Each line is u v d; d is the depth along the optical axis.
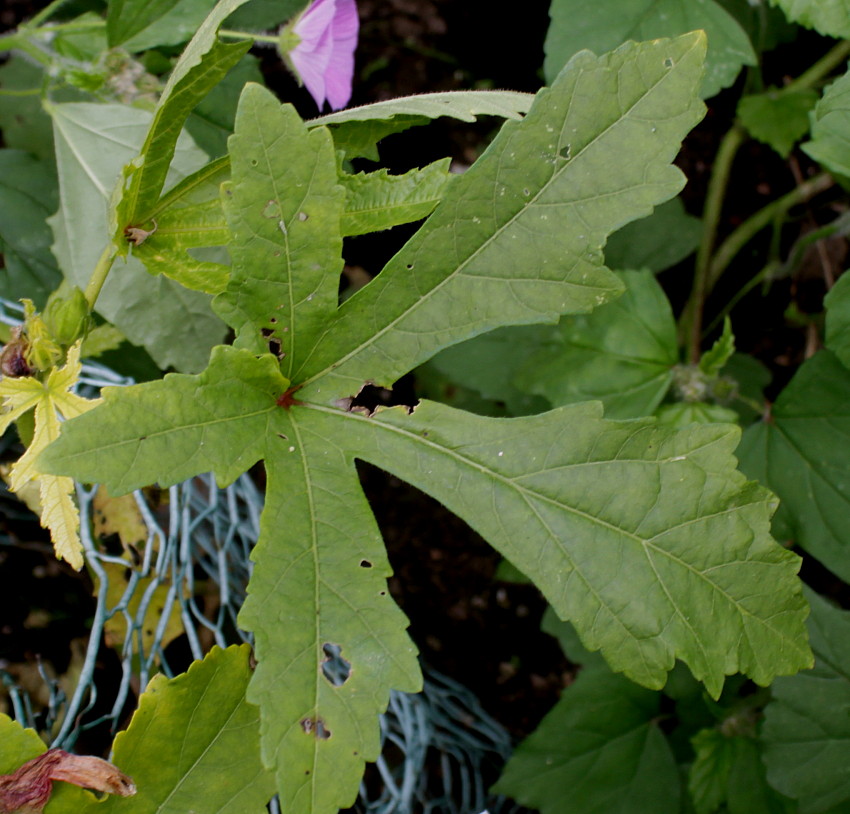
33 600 0.61
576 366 0.69
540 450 0.44
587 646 0.43
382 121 0.49
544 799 0.69
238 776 0.45
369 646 0.42
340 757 0.41
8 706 0.60
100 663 0.61
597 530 0.44
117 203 0.45
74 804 0.44
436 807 0.72
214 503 0.55
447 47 0.92
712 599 0.44
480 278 0.44
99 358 0.65
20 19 0.78
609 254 0.81
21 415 0.48
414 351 0.45
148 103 0.58
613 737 0.71
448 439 0.45
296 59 0.58
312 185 0.43
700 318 0.82
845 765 0.59
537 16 0.89
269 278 0.44
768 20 0.81
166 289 0.55
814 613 0.60
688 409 0.67
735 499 0.44
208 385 0.43
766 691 0.68
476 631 0.91
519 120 0.44
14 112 0.68
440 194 0.47
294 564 0.43
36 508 0.55
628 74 0.43
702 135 0.90
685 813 0.71
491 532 0.44
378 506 0.91
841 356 0.59
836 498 0.64
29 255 0.64
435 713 0.71
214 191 0.47
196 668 0.44
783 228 0.89
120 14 0.57
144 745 0.44
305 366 0.45
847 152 0.56
